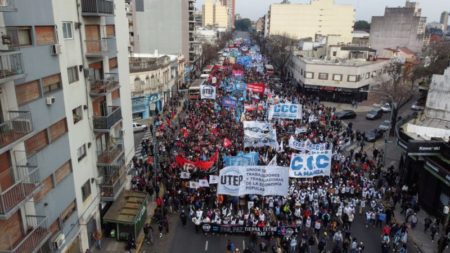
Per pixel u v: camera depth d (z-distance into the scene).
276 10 173.88
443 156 29.19
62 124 20.09
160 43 85.44
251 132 36.44
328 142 39.81
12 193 14.38
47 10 17.97
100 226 25.38
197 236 25.84
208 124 44.62
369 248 24.86
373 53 82.38
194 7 94.69
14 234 16.41
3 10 13.93
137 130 45.22
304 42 105.06
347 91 69.50
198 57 108.69
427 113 38.22
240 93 59.62
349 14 169.75
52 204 19.11
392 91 56.25
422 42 106.00
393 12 104.00
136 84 52.16
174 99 65.00
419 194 31.08
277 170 25.64
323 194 28.86
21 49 16.00
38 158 17.70
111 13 24.33
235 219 26.00
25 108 16.53
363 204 28.77
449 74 36.00
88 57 22.75
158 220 27.14
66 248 20.86
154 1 83.00
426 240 25.94
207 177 31.03
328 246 24.84
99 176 24.94
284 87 76.50
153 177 32.28
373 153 39.84
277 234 25.50
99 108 25.33
